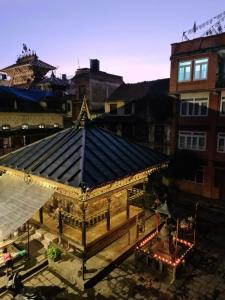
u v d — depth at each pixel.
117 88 33.41
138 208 16.33
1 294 10.48
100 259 12.34
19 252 12.47
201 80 22.02
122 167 12.21
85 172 10.70
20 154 14.09
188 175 22.56
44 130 26.88
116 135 15.35
